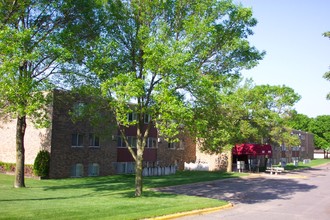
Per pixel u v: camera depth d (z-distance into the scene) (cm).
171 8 1936
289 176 4109
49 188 2383
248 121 3956
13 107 1659
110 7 1927
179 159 4641
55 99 2406
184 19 1906
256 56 2073
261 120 4019
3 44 1533
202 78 1752
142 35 1841
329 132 10781
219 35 1967
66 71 2088
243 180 3494
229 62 2041
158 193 2158
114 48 1894
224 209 1752
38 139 3200
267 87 4812
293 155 8256
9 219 1170
